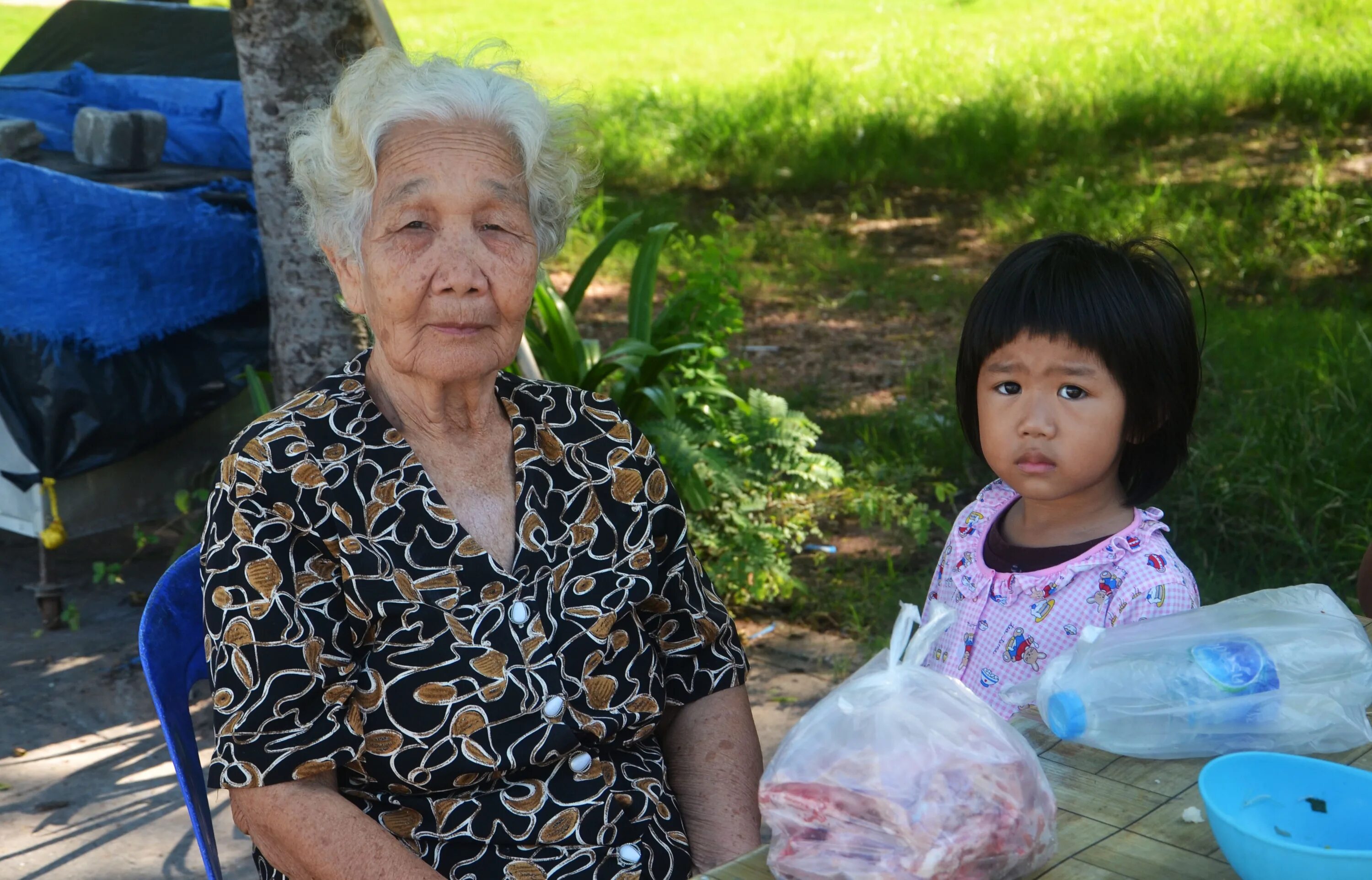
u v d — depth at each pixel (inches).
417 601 66.1
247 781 63.3
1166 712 58.9
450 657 66.1
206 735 133.4
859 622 152.8
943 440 201.5
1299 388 198.8
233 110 180.7
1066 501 74.8
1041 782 51.1
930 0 743.1
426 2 806.5
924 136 448.5
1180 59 510.3
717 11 764.6
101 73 208.8
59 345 141.2
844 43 633.0
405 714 66.0
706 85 546.0
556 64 622.2
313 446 66.2
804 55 604.1
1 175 136.9
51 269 139.8
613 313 291.0
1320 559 153.9
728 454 164.6
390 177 67.3
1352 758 59.1
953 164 418.6
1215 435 184.9
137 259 144.1
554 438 72.2
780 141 445.4
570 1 806.5
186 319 148.1
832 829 48.7
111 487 154.5
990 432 72.4
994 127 432.1
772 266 330.3
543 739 67.4
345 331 138.9
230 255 150.6
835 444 208.2
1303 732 58.6
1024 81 490.9
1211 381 212.5
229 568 63.9
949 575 78.5
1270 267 290.4
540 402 73.4
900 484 184.2
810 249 341.1
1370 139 399.5
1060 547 73.5
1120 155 406.3
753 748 76.0
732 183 416.2
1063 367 69.4
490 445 72.1
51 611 155.9
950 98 484.1
